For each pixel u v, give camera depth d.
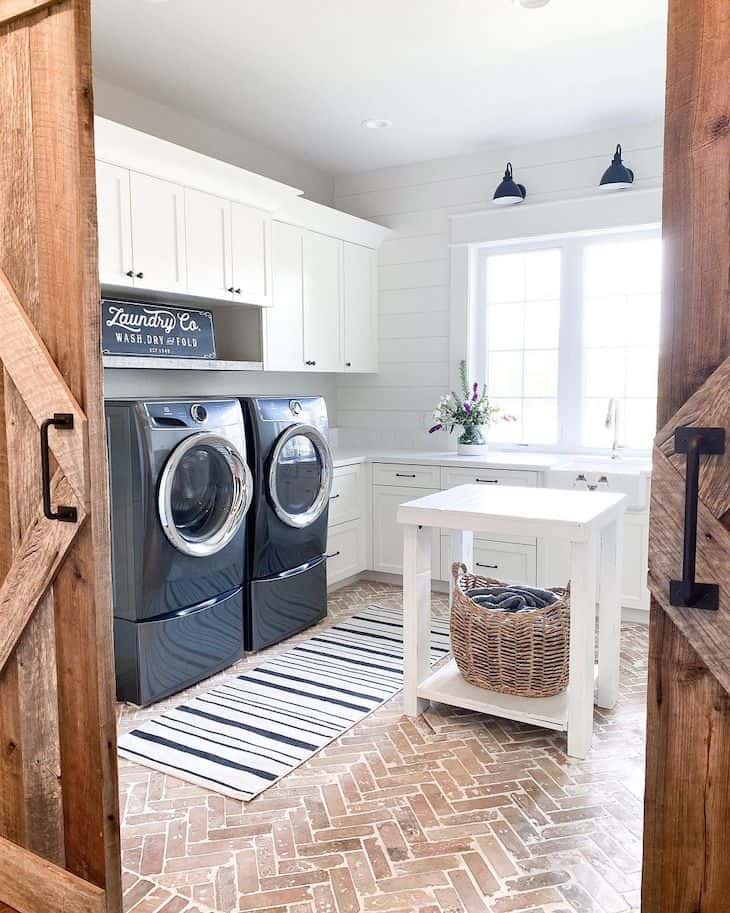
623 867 1.92
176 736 2.70
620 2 2.87
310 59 3.34
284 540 3.64
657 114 4.06
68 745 1.74
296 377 4.96
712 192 1.18
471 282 4.83
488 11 2.92
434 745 2.60
